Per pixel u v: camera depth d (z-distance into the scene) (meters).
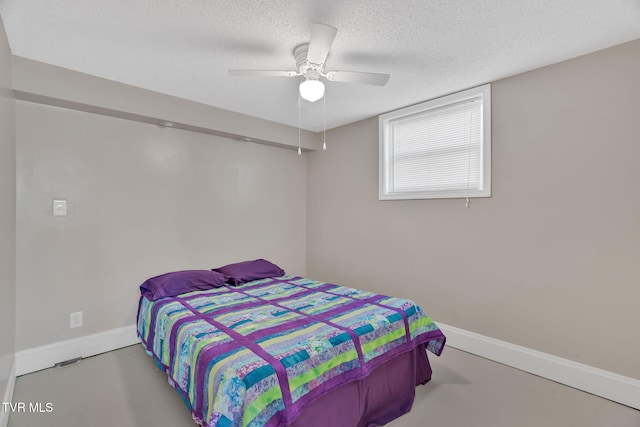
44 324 2.44
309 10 1.67
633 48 1.98
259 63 2.27
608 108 2.07
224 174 3.53
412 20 1.76
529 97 2.41
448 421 1.85
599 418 1.87
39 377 2.30
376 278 3.52
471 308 2.76
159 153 3.04
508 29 1.85
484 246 2.68
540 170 2.36
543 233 2.36
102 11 1.68
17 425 1.79
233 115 3.33
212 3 1.61
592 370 2.14
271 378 1.40
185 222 3.23
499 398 2.08
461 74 2.45
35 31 1.86
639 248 1.98
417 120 3.17
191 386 1.65
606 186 2.09
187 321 1.98
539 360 2.36
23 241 2.34
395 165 3.36
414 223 3.16
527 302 2.44
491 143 2.61
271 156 3.97
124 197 2.83
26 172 2.35
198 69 2.37
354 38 1.94
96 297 2.69
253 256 3.80
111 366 2.47
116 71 2.39
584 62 2.16
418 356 2.21
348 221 3.81
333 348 1.66
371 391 1.84
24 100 2.33
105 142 2.72
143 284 2.83
